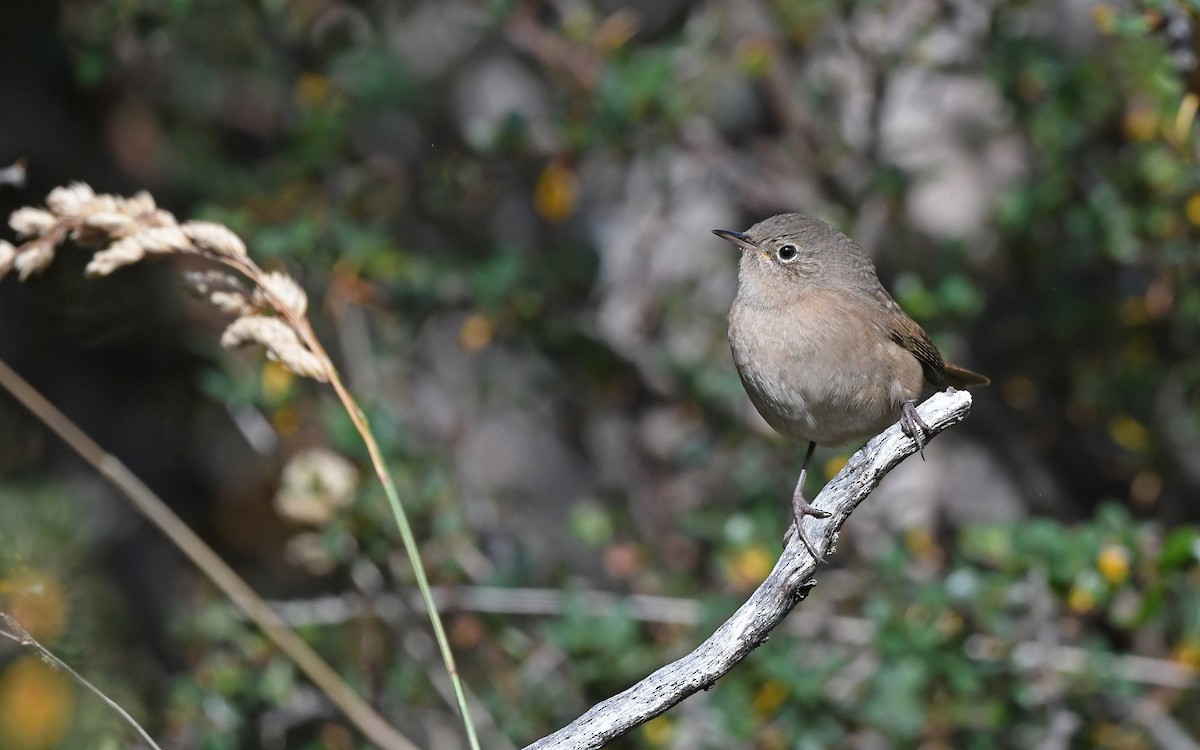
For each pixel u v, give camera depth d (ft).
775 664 33.40
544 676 35.94
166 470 45.93
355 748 35.42
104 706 29.96
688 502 42.55
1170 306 40.63
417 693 36.11
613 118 39.75
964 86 47.16
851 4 42.14
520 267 40.09
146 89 46.62
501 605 35.14
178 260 40.81
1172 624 36.58
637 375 42.06
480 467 49.21
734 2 46.11
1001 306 45.16
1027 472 45.24
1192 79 29.60
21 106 44.47
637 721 18.52
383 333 42.39
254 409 38.65
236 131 49.98
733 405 41.83
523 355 47.93
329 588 43.62
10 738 28.94
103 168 46.11
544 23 45.01
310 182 43.42
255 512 44.93
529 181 44.80
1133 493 43.42
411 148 49.70
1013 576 34.14
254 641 34.78
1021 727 34.94
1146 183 39.34
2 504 37.19
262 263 40.04
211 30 46.83
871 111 42.68
